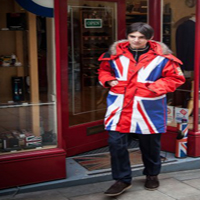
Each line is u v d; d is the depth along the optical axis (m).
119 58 3.92
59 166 4.31
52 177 4.30
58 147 4.33
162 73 3.91
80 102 5.21
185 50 5.02
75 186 4.35
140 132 3.93
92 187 4.33
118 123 3.93
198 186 4.39
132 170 4.57
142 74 3.86
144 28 3.77
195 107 4.93
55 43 4.22
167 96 5.25
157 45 3.93
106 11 5.35
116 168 3.99
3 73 4.30
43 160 4.23
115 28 5.47
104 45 5.40
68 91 5.06
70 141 5.09
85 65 5.24
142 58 3.87
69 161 4.91
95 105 5.41
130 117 3.90
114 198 4.05
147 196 4.10
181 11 5.03
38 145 4.32
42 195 4.12
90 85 5.32
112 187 3.99
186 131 4.94
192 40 4.94
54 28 4.23
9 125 4.30
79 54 5.16
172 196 4.12
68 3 4.95
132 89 3.88
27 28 4.31
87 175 4.46
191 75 4.96
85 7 5.14
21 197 4.07
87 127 5.29
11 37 4.32
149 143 4.05
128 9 5.51
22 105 4.33
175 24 5.12
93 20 5.24
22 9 4.29
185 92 5.04
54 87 4.30
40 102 4.34
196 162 4.94
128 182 4.05
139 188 4.29
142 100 3.87
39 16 4.28
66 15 4.94
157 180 4.28
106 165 4.76
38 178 4.24
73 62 5.10
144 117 3.91
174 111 5.17
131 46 3.91
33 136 4.31
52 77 4.30
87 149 5.32
